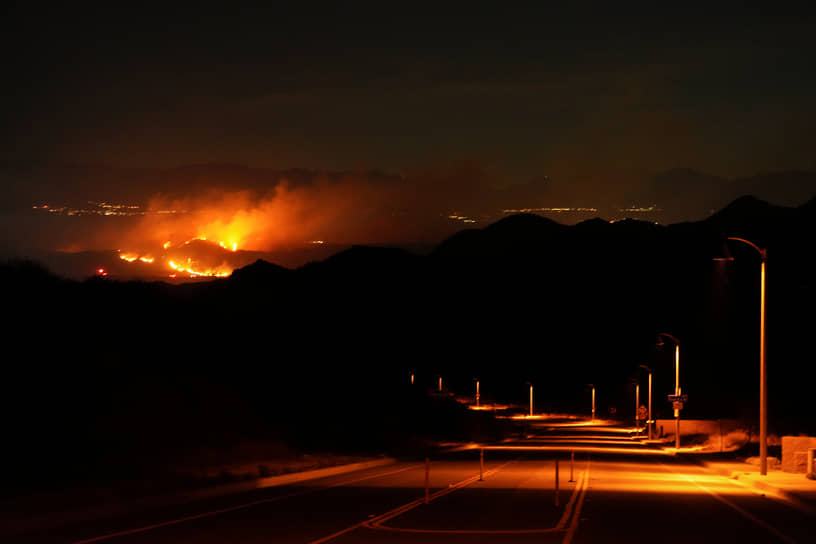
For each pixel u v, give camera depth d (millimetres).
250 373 64312
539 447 74312
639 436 104062
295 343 84125
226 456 43094
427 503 26703
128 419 41125
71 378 42188
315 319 114875
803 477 38219
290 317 101938
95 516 23234
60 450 34750
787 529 20797
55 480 30297
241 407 53562
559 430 130625
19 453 32781
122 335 52188
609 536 19156
